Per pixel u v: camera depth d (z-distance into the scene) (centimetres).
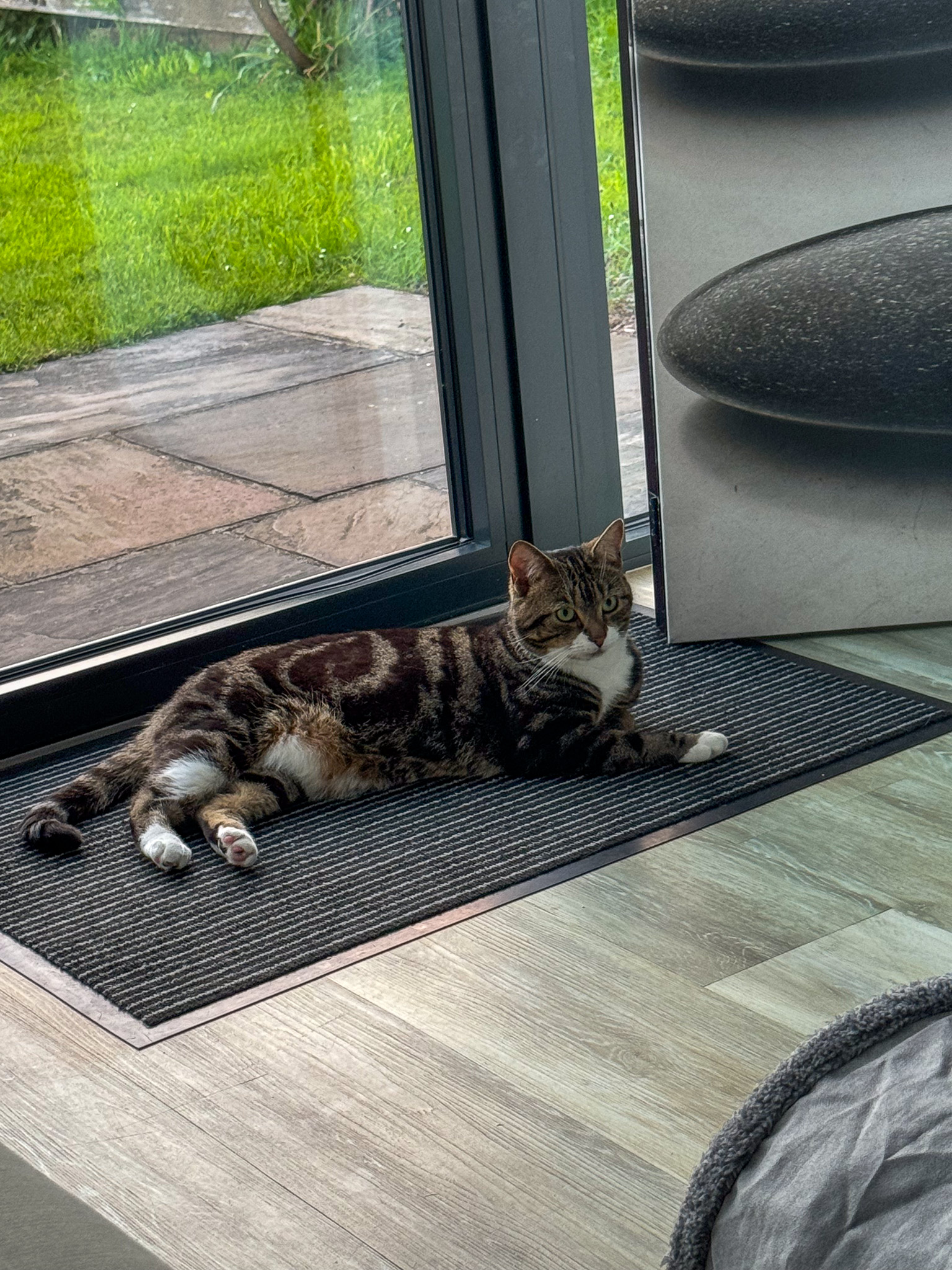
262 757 170
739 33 179
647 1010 140
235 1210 124
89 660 188
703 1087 132
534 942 149
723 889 154
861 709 182
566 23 196
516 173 197
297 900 157
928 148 182
